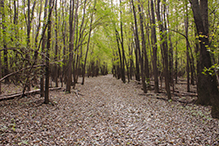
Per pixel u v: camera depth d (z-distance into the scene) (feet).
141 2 38.88
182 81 70.03
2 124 16.74
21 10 35.12
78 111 26.25
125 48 76.64
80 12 55.21
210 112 22.94
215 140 15.53
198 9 22.26
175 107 28.07
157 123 21.25
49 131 17.52
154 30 37.83
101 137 17.63
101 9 48.03
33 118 20.21
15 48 19.29
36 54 22.79
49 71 27.14
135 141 16.74
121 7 49.01
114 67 116.57
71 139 16.65
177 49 40.81
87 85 60.03
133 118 23.59
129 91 47.21
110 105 31.24
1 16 26.27
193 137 16.70
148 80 48.65
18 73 22.03
